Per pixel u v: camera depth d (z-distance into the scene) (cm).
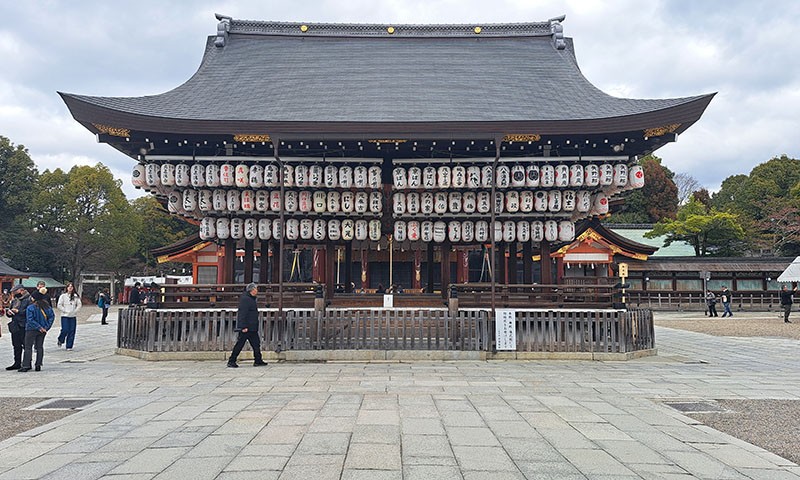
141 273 5206
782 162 5078
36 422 677
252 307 1127
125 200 4784
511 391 858
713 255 4462
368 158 1380
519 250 1748
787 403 798
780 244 4297
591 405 762
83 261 4700
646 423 666
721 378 1009
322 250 2016
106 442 571
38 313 1084
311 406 738
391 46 1934
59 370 1087
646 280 3716
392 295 1423
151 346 1232
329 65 1759
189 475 468
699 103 1205
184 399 793
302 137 1246
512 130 1233
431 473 475
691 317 3086
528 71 1720
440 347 1227
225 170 1316
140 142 1343
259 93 1510
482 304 1302
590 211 1455
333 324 1228
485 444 566
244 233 1391
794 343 1697
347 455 523
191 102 1432
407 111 1344
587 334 1250
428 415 689
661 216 5188
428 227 1387
